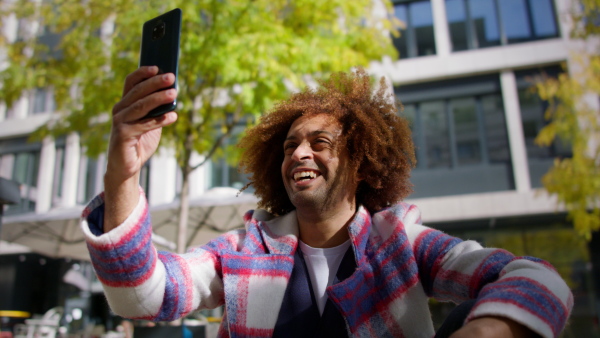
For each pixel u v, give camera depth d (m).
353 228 1.38
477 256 1.18
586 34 7.15
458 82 10.47
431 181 10.09
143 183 9.94
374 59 5.75
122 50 5.31
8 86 5.77
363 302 1.28
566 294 0.96
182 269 1.29
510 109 10.02
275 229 1.49
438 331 1.09
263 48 4.66
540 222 9.57
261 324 1.30
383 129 1.60
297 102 1.69
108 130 5.55
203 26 5.07
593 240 9.23
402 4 11.05
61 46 5.87
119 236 1.04
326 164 1.43
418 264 1.33
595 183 7.20
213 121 5.79
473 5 10.84
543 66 10.15
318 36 5.30
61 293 11.39
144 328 3.69
